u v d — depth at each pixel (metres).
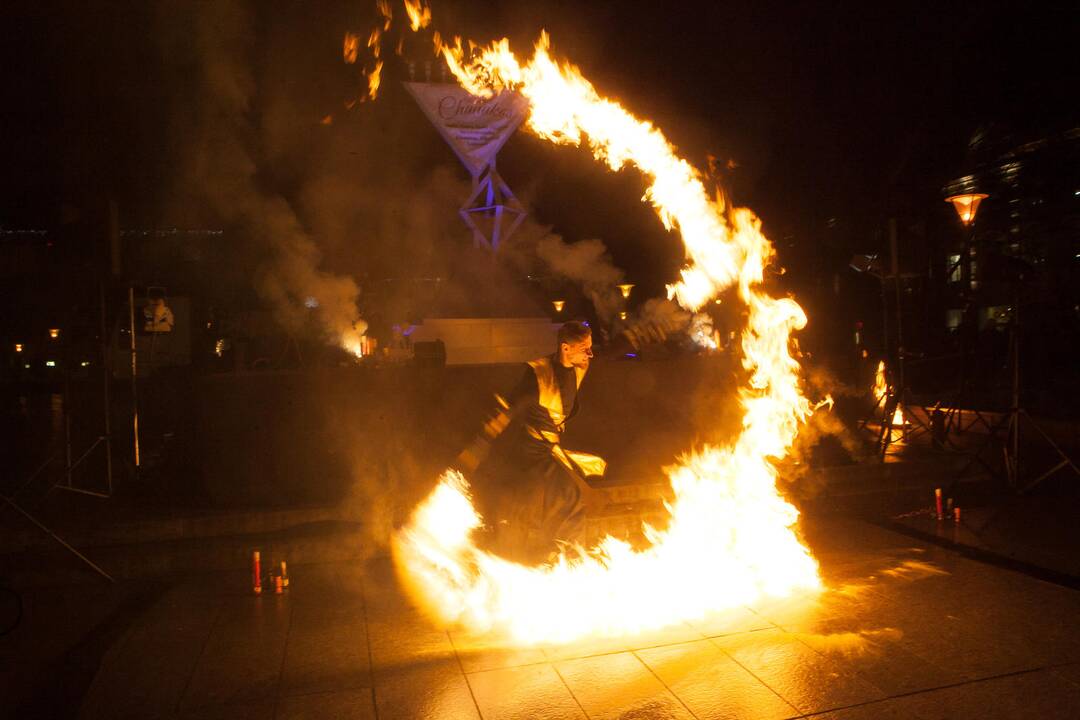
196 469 6.71
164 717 3.31
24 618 4.69
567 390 4.74
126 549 5.45
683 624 4.20
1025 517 6.31
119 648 4.05
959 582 4.75
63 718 3.50
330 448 6.48
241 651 4.00
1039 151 15.96
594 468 4.86
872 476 7.14
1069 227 15.43
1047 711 3.15
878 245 15.81
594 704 3.32
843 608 4.36
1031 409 10.78
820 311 16.30
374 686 3.56
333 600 4.77
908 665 3.60
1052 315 14.48
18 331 25.02
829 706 3.24
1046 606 4.30
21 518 5.86
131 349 7.93
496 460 6.24
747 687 3.43
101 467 8.99
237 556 5.49
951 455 7.71
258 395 6.38
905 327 15.12
